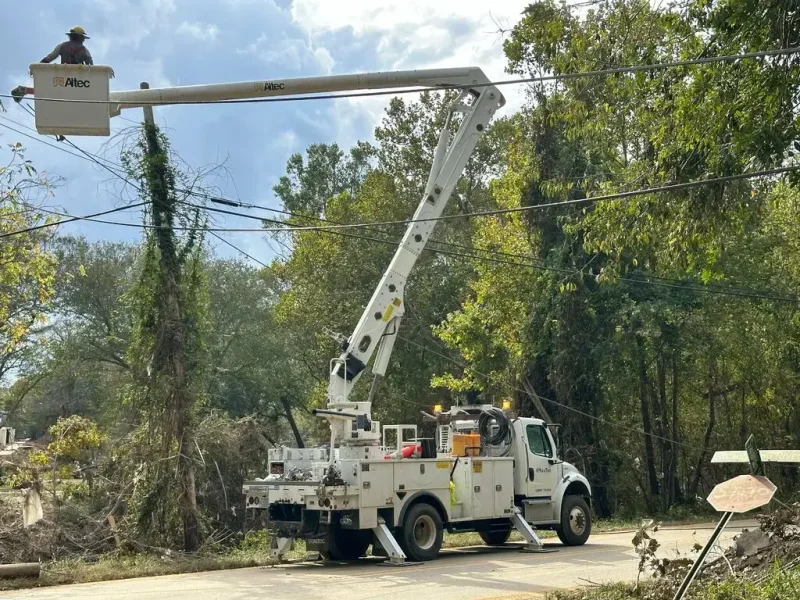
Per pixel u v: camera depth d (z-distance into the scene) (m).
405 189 44.62
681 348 30.50
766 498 6.33
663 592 10.40
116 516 20.22
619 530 24.39
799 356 34.38
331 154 60.56
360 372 17.75
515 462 18.77
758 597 9.25
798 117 12.81
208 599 12.18
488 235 32.78
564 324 29.95
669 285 30.09
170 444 19.56
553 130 29.94
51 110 12.80
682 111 13.45
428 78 17.62
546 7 15.05
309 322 42.56
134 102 14.30
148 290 19.84
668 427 34.56
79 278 50.75
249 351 49.72
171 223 19.72
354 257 41.72
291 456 17.25
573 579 13.77
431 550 16.59
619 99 15.68
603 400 31.64
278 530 16.86
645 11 14.48
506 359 32.56
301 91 15.20
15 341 22.28
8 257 20.78
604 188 17.62
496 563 16.08
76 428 21.73
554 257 30.06
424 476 16.75
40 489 20.02
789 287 31.62
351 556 17.44
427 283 41.69
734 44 12.98
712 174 13.54
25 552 18.00
